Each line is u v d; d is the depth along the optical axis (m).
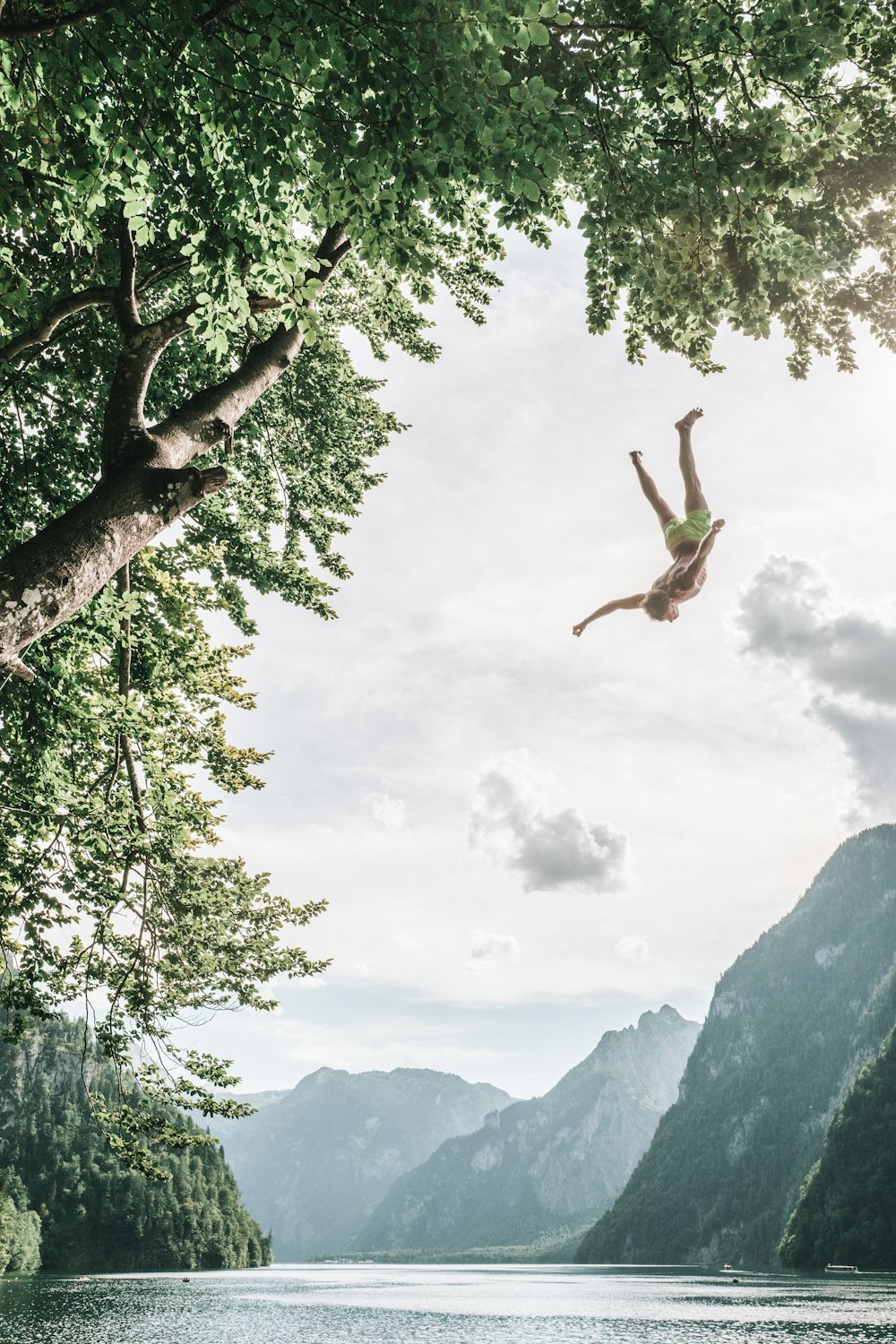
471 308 13.57
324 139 4.94
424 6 4.38
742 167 6.18
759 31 5.79
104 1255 159.25
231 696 14.61
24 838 12.20
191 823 13.59
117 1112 11.93
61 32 5.09
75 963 12.21
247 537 14.62
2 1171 152.62
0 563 5.00
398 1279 196.25
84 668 11.99
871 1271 161.88
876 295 7.19
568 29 5.95
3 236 8.57
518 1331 60.72
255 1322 63.28
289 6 4.54
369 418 14.75
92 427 11.40
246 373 6.88
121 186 5.73
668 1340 52.28
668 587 6.48
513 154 4.80
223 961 12.47
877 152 6.74
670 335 8.09
